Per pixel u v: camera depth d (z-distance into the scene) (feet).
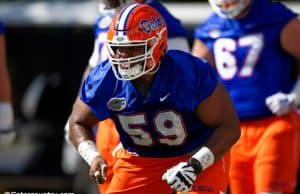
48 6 79.56
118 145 50.57
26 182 80.38
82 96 46.55
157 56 44.37
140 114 45.80
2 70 59.41
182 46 55.57
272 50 57.26
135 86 45.16
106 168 46.19
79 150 46.98
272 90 57.21
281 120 56.85
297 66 58.85
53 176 79.20
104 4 55.47
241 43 57.57
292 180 57.11
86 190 74.79
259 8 57.26
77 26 78.59
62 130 82.28
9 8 80.18
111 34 44.14
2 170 80.43
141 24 43.80
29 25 79.00
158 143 47.26
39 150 81.71
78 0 81.20
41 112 82.79
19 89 82.53
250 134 57.26
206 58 58.85
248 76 57.47
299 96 63.72
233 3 56.54
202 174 47.14
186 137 46.83
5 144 60.85
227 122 45.37
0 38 59.06
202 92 44.83
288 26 56.80
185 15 76.89
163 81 44.73
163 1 80.64
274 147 56.49
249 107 57.21
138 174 48.29
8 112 59.98
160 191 48.19
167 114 45.52
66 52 80.89
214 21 58.59
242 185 57.98
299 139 57.88
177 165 44.83
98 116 46.62
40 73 82.12
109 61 45.19
